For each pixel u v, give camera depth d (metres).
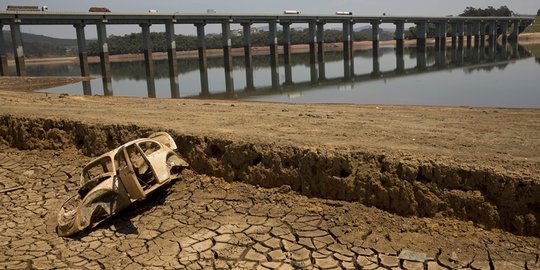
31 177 11.09
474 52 80.75
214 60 96.88
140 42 128.50
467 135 9.85
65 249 7.64
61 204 9.57
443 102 21.59
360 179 8.03
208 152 9.94
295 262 6.67
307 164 8.59
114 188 8.23
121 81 47.59
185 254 7.15
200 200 8.97
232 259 6.89
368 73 47.03
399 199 7.62
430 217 7.40
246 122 12.27
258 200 8.68
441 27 90.81
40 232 8.38
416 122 12.02
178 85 41.06
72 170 11.27
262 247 7.14
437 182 7.45
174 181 9.75
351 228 7.43
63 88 38.97
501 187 6.96
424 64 55.72
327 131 10.60
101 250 7.52
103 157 8.88
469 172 7.25
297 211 8.13
